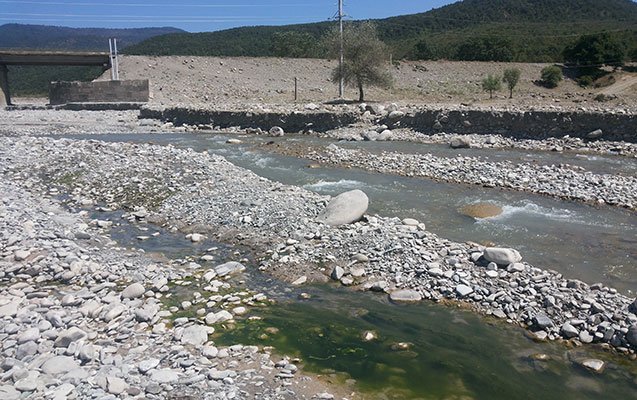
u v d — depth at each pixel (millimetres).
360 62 45219
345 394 8172
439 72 63156
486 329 10336
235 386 8039
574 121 30031
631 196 19250
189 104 46594
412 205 19000
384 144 31234
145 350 9086
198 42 102875
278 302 11539
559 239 15375
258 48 95875
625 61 66062
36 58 55062
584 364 9094
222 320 10539
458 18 121062
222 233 15680
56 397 7246
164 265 13406
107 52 57375
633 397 8266
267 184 20156
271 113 38219
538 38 84750
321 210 16719
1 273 12023
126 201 18953
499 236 15641
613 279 12555
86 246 14383
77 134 37344
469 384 8570
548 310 10688
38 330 9219
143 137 35906
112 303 10727
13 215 15695
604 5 125062
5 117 43812
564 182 21266
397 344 9773
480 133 32312
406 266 12820
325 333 10164
